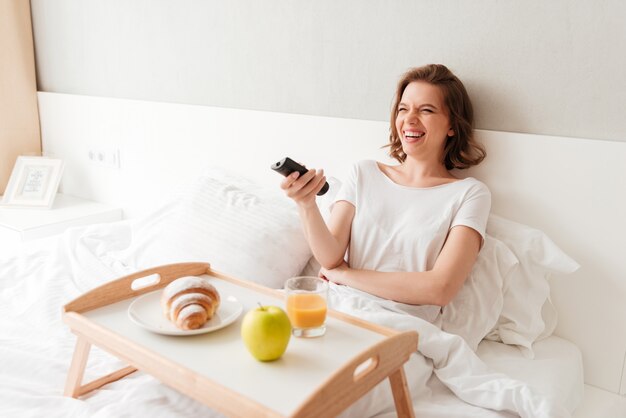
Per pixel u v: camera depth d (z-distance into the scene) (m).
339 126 1.87
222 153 2.21
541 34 1.49
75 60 2.68
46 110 2.85
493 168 1.60
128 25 2.42
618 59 1.40
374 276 1.46
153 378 1.20
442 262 1.42
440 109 1.56
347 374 0.91
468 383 1.24
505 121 1.59
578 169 1.47
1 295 1.67
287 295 1.11
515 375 1.34
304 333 1.09
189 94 2.30
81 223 2.51
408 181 1.63
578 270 1.51
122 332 1.10
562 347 1.50
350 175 1.68
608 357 1.49
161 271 1.32
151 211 1.99
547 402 1.13
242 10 2.06
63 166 2.74
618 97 1.41
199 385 0.93
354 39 1.82
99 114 2.61
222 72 2.18
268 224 1.73
